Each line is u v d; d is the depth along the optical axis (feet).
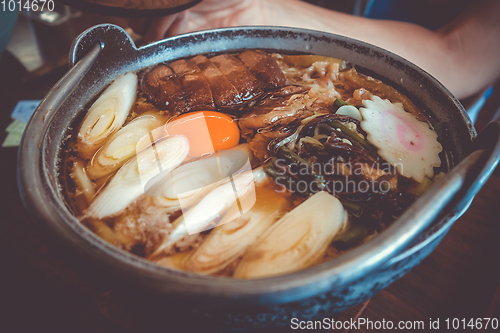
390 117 0.87
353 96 0.92
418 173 0.79
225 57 0.99
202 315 0.62
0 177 1.09
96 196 0.77
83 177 0.79
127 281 0.58
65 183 0.77
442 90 0.83
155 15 0.90
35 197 0.64
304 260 0.68
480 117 1.57
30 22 1.68
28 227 0.99
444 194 0.61
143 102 0.94
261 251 0.69
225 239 0.71
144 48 0.96
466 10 1.47
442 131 0.82
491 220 0.96
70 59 0.82
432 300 0.86
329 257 0.69
